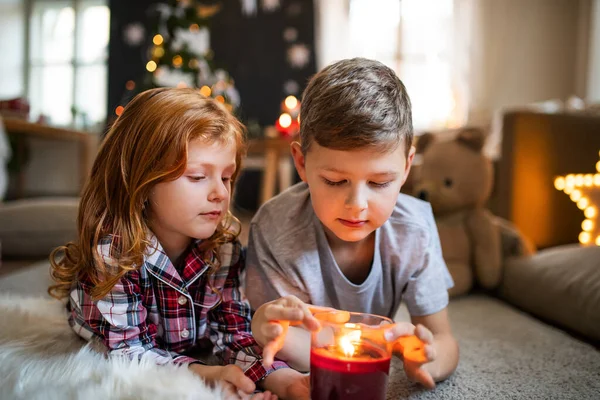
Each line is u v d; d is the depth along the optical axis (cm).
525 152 167
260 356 69
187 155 65
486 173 147
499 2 373
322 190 60
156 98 70
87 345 71
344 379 50
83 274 72
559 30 375
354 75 59
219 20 386
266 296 80
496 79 375
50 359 68
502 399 66
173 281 72
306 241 74
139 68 389
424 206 85
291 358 73
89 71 406
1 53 405
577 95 373
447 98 381
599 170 166
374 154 56
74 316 78
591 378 75
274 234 77
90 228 71
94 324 70
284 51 384
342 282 74
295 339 73
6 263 180
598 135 171
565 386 72
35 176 306
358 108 56
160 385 58
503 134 173
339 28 378
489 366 80
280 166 345
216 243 77
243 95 387
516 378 75
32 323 86
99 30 405
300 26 382
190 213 67
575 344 93
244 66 387
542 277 119
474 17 373
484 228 142
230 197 79
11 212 187
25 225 185
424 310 74
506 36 374
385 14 382
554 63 376
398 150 59
